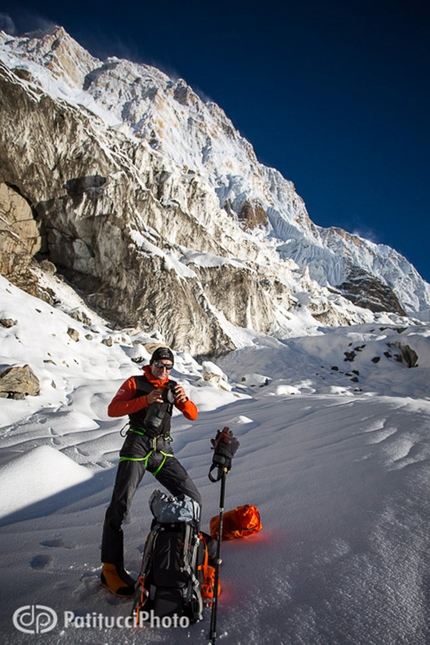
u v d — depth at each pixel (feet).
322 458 13.74
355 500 9.73
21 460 12.19
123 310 69.56
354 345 75.72
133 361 45.62
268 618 5.83
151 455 7.22
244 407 31.99
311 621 5.69
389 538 7.75
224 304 89.10
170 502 6.47
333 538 7.98
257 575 6.98
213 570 6.58
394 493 9.83
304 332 99.40
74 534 9.08
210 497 11.24
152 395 7.27
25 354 32.19
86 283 72.59
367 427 17.89
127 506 6.83
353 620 5.65
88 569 7.42
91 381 31.37
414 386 61.57
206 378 46.91
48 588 6.75
